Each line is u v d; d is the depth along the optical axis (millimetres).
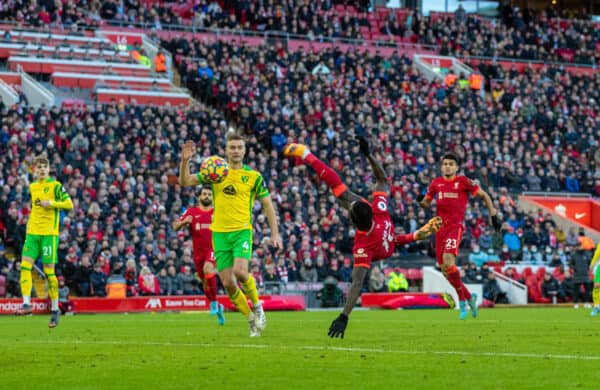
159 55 55750
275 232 15844
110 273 35500
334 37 65938
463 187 23031
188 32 61844
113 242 36562
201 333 17969
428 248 44438
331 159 47500
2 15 55906
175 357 12141
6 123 41719
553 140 57125
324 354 12492
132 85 53250
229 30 62344
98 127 43531
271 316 28391
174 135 44594
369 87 57219
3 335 17828
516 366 10852
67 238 35719
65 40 55656
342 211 44000
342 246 42375
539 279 42781
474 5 79500
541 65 69500
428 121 54000
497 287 40906
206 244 22453
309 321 23844
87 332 18812
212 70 55031
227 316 28875
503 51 69500
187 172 15422
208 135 46062
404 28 70562
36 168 20453
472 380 9547
